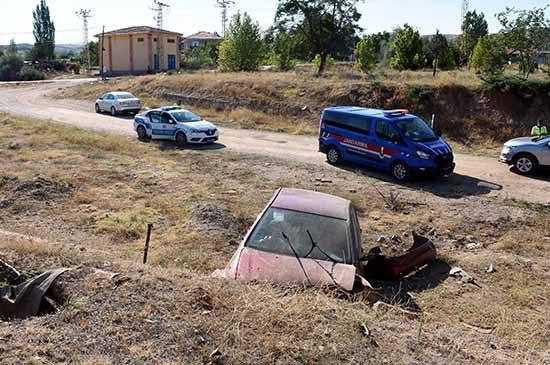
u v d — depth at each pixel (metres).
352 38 41.22
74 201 12.76
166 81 35.84
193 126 20.95
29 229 10.38
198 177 15.63
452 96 24.75
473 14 49.28
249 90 30.41
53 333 4.37
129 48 63.59
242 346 4.37
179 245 9.90
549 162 16.42
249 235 7.04
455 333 5.85
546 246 10.36
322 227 7.11
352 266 6.54
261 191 14.17
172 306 5.02
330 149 17.97
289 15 40.91
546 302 7.62
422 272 8.88
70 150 19.00
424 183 15.73
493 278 8.59
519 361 5.05
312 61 46.47
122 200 13.05
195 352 4.23
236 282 5.89
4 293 5.23
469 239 10.90
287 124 26.50
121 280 5.56
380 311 5.90
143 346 4.25
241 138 23.16
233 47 45.31
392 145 16.03
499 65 27.14
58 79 65.06
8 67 68.38
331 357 4.35
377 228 11.38
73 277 5.57
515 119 23.09
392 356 4.54
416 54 41.81
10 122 24.75
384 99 25.89
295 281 6.15
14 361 3.88
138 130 22.45
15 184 13.43
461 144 22.47
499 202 13.63
